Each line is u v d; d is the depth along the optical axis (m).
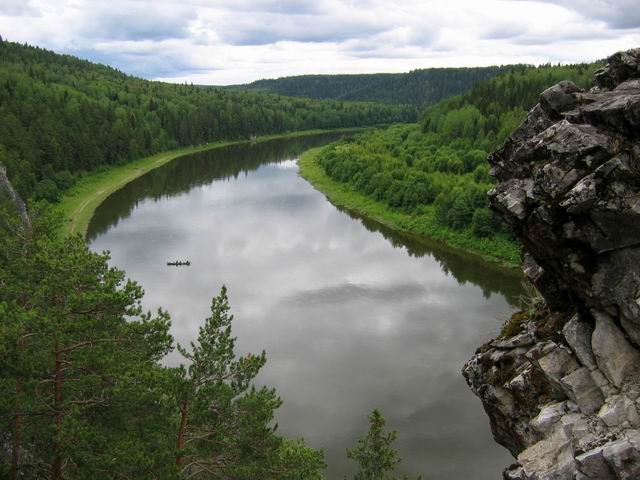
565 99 13.91
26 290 20.50
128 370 19.11
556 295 14.63
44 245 21.19
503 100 157.75
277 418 38.62
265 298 60.06
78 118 148.50
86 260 20.78
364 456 25.81
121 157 152.38
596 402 12.55
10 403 17.80
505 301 58.34
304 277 66.75
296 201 111.25
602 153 12.23
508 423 15.42
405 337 50.38
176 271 69.06
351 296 60.53
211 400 19.16
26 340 19.44
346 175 123.12
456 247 77.81
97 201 111.12
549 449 12.52
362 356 47.00
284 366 45.50
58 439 17.72
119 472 17.47
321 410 39.53
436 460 34.34
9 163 96.94
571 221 12.42
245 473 18.67
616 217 11.88
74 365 19.28
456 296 60.06
